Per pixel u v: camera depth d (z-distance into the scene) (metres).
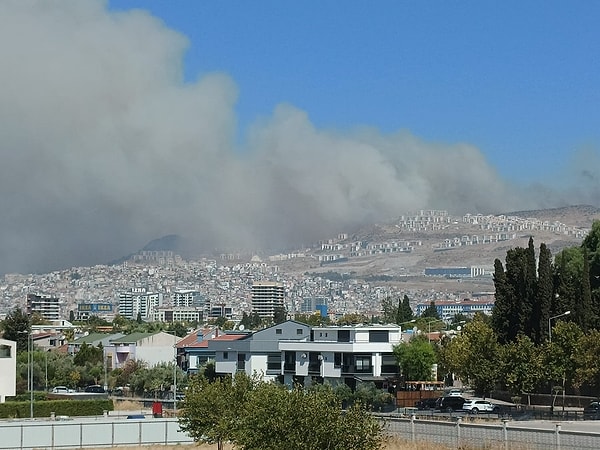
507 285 140.00
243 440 45.56
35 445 97.50
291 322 160.00
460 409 120.00
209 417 71.19
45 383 180.25
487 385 125.94
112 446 98.50
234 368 163.12
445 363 147.75
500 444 70.75
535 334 133.50
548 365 117.50
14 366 141.00
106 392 174.75
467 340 137.00
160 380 174.25
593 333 117.50
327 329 155.25
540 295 133.25
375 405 131.25
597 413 105.94
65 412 133.12
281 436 44.09
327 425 43.72
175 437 100.88
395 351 150.62
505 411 115.19
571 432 66.38
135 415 126.06
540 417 106.69
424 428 80.25
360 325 161.50
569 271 147.25
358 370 150.00
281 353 158.12
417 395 134.62
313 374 153.00
